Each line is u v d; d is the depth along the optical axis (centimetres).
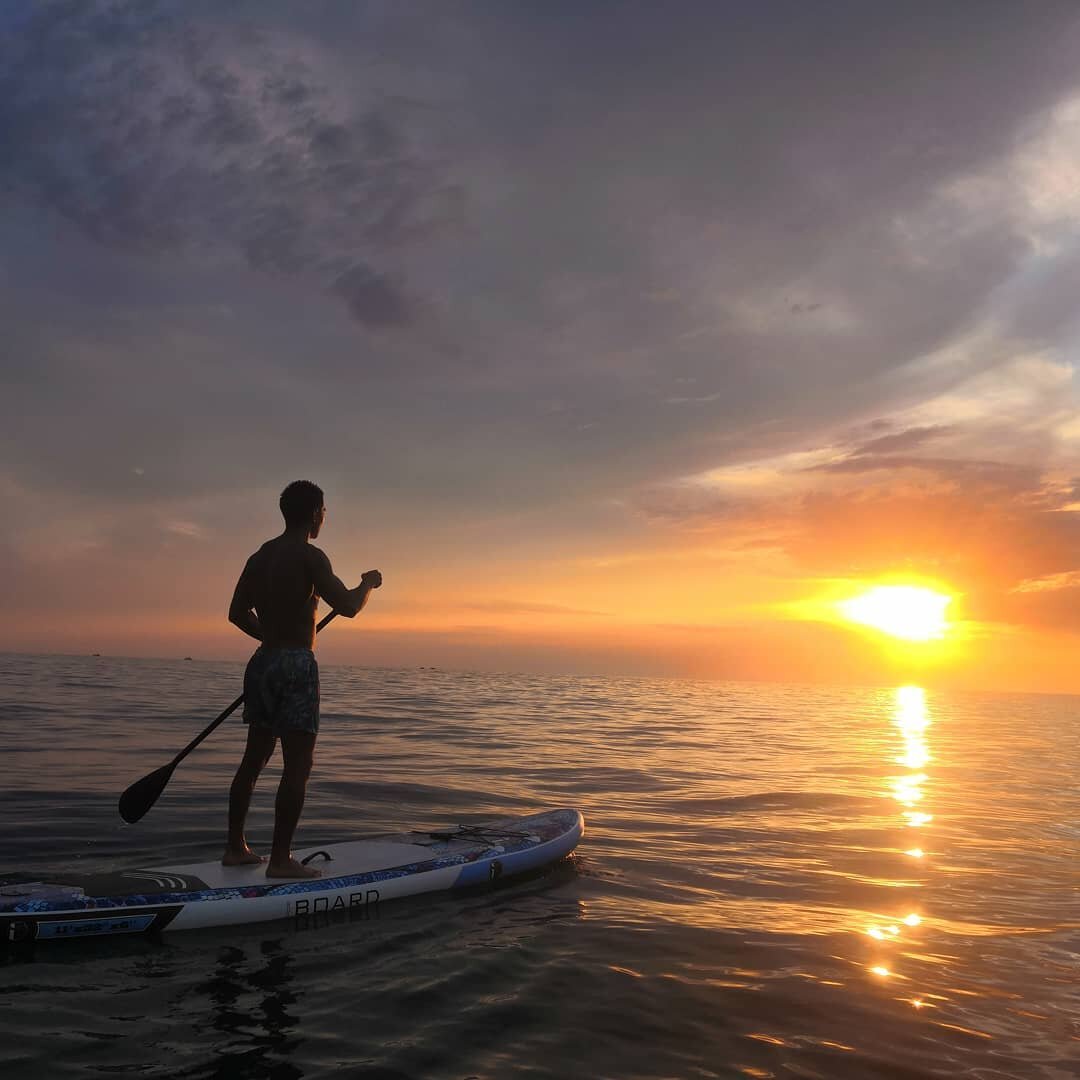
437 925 397
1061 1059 275
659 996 317
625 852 582
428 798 782
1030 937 412
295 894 405
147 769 870
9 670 3741
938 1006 317
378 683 4156
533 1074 252
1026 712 4088
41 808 644
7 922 351
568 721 2045
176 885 398
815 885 509
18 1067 246
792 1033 288
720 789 927
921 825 734
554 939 381
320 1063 255
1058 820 793
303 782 416
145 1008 292
